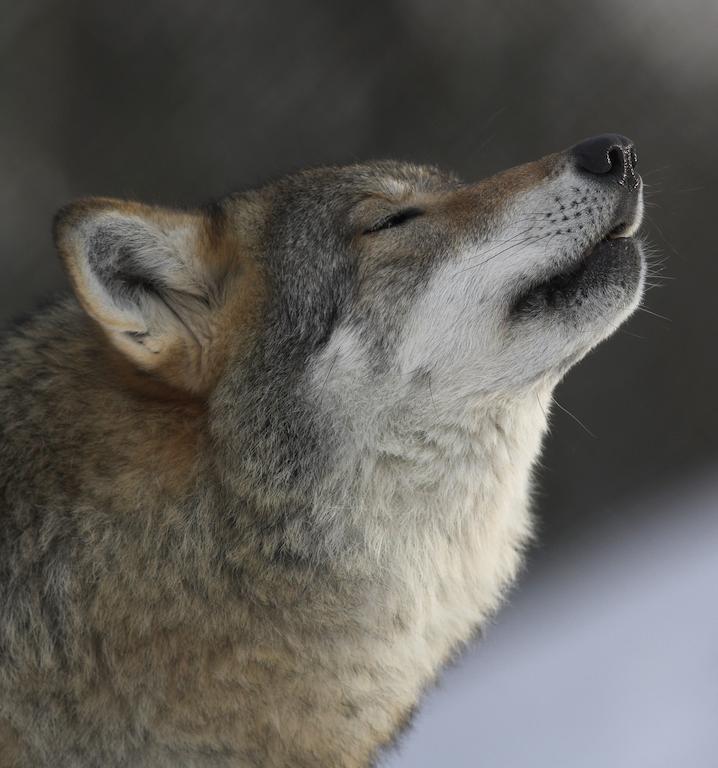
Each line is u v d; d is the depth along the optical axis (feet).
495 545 30.83
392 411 29.09
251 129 68.39
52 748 26.96
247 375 28.91
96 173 66.59
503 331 29.63
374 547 28.53
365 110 69.05
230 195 32.99
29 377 28.81
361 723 29.09
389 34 69.31
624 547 62.13
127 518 27.45
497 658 53.52
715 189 68.69
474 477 29.48
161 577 27.37
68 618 27.09
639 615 52.16
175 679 27.35
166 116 67.46
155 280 28.84
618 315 30.01
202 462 28.07
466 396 29.25
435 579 29.53
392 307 30.12
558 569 62.90
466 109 68.90
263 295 29.86
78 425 28.07
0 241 64.08
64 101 66.44
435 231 30.42
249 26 68.49
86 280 27.30
